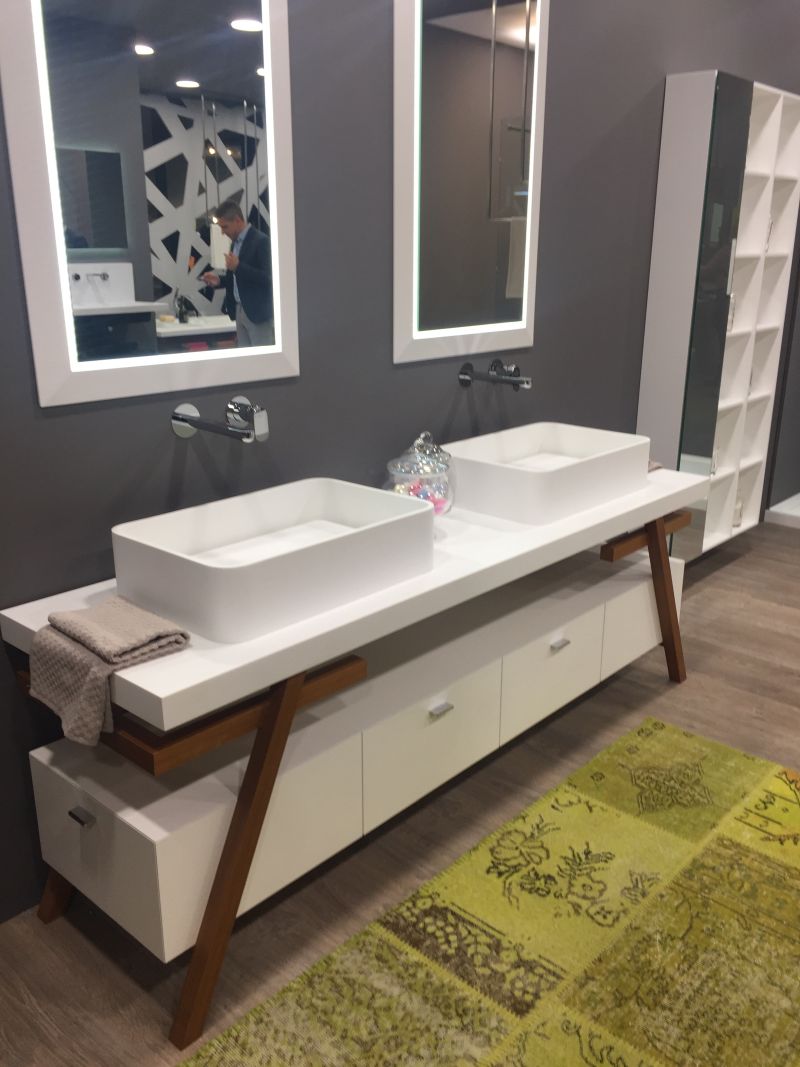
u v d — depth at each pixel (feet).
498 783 7.87
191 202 6.32
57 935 6.23
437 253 8.29
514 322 9.34
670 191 10.84
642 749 8.38
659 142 10.80
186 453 6.71
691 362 11.03
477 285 8.80
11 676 6.00
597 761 8.18
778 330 12.92
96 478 6.19
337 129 7.18
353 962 5.91
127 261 6.04
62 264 5.70
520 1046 5.27
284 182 6.81
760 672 9.89
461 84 8.03
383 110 7.50
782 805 7.55
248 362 6.89
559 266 9.80
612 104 9.91
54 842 6.01
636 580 9.05
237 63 6.35
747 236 12.07
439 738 6.97
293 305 7.11
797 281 14.03
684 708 9.13
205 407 6.75
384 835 7.19
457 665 7.22
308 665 5.42
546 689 8.04
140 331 6.23
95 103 5.67
